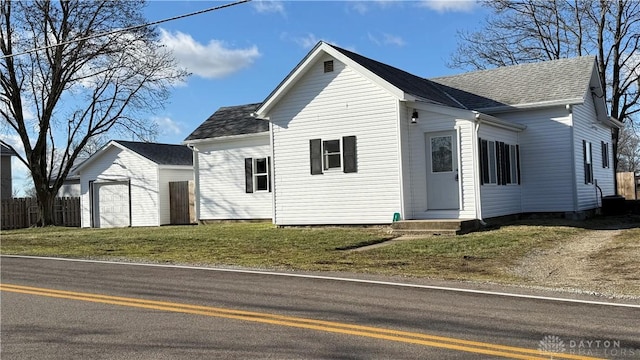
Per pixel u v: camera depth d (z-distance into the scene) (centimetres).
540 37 3369
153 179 2614
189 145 2453
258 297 782
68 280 943
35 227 2761
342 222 1773
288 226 1867
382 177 1709
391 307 713
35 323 657
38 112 2738
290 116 1867
